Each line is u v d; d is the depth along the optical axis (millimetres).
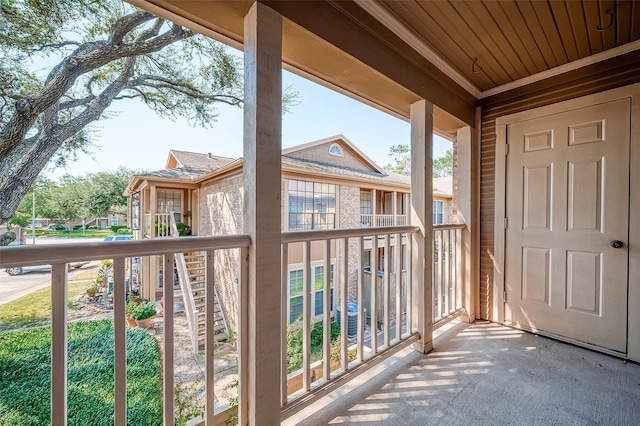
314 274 6285
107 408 2529
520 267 2635
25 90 3256
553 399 1626
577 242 2305
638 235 2033
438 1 1671
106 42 3551
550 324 2441
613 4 1666
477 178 2936
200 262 6449
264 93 1258
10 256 747
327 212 6746
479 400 1623
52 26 3205
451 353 2188
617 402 1595
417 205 2262
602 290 2182
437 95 2387
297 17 1394
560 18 1803
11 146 3176
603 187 2188
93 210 11766
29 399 2676
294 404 1407
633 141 2059
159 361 3477
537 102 2545
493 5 1696
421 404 1591
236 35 1502
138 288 7324
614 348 2117
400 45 1999
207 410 1172
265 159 1255
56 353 831
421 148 2252
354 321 5508
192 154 9828
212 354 1192
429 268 2250
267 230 1260
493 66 2389
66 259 837
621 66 2123
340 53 1636
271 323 1273
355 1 1667
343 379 1647
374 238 1924
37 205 10000
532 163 2562
